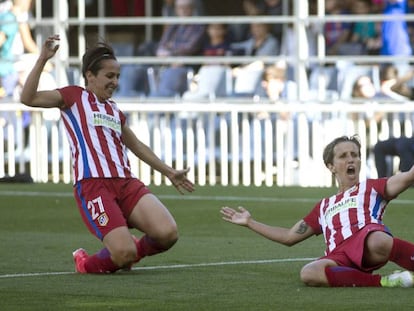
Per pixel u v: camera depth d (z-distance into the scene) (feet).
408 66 192.44
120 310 73.67
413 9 202.39
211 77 193.06
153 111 182.09
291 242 86.07
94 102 93.09
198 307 74.43
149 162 95.76
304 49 184.24
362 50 200.03
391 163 175.42
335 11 203.41
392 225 125.80
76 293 80.79
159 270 93.09
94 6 233.96
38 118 187.42
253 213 139.64
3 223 132.77
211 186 175.94
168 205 149.28
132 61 192.95
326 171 179.11
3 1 209.56
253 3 210.59
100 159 91.66
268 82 192.03
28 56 196.65
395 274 81.46
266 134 181.06
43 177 188.14
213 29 204.13
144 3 224.53
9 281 87.25
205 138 184.75
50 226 129.59
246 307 74.23
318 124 179.11
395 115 177.37
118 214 90.74
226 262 98.17
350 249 82.12
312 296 78.07
